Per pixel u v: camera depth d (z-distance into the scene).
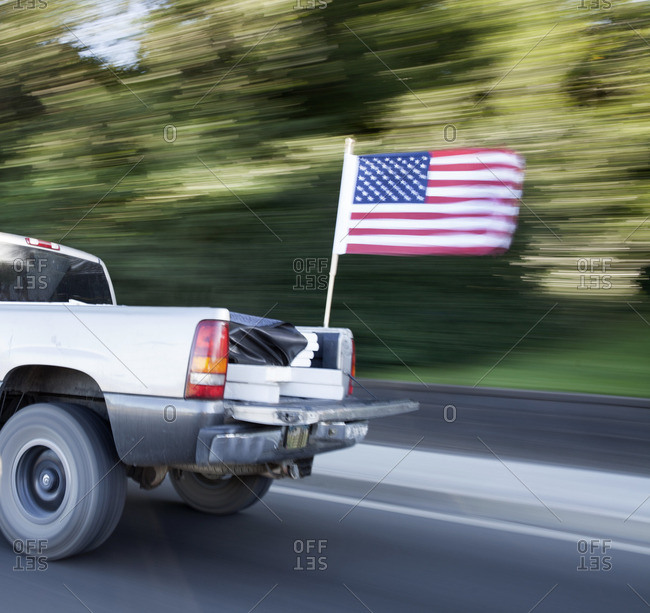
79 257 5.46
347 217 5.89
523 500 5.13
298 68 10.52
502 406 5.90
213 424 3.57
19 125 12.25
